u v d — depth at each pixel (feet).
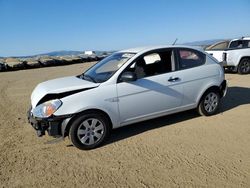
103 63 20.10
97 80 17.71
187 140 17.38
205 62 21.07
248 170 13.41
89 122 16.56
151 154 15.65
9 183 13.35
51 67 98.02
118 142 17.65
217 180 12.62
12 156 16.31
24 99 32.96
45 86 17.87
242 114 22.11
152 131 19.24
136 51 18.94
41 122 15.99
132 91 17.54
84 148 16.60
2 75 70.38
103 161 15.12
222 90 22.22
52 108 15.70
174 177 13.05
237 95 28.91
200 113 21.63
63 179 13.47
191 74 20.03
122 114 17.47
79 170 14.28
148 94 18.15
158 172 13.60
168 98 19.07
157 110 18.84
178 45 20.22
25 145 17.90
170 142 17.19
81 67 89.86
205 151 15.69
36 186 12.99
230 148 15.94
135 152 16.02
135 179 13.10
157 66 18.99
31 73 72.13
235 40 45.96
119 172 13.84
